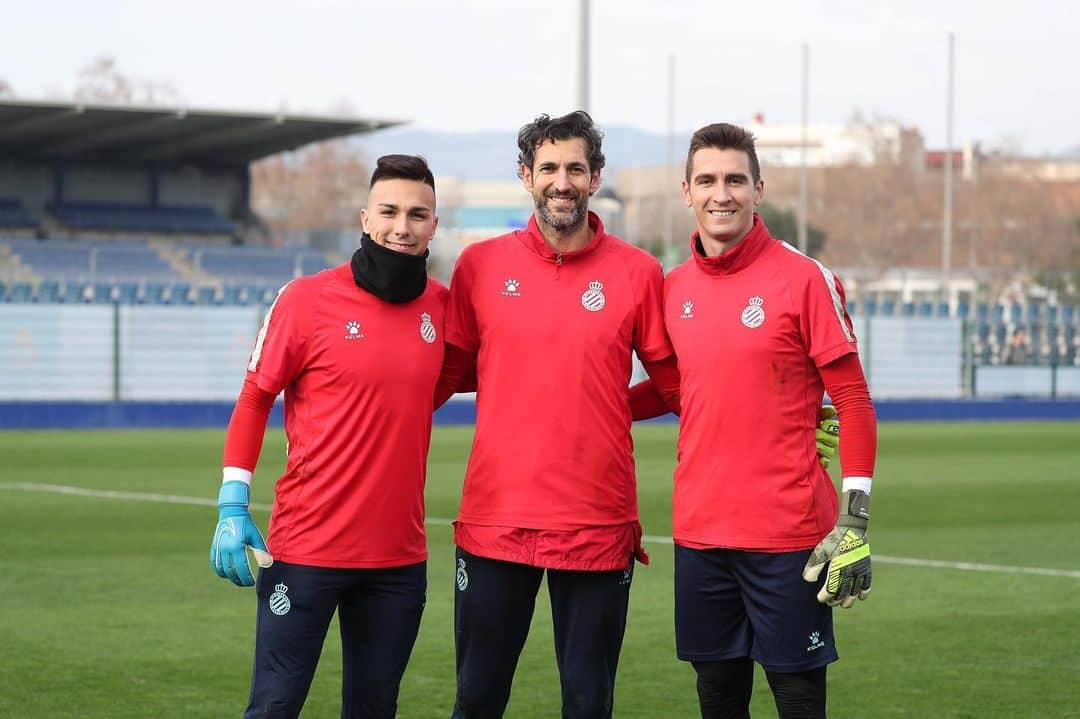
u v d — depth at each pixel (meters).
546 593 10.07
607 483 5.40
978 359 32.81
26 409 26.77
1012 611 9.47
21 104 37.84
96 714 6.76
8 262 41.56
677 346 5.45
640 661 7.97
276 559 5.29
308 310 5.26
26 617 9.05
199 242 47.34
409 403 5.29
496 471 5.41
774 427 5.29
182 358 28.09
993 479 18.50
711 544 5.34
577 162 5.32
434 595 9.96
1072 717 6.80
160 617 9.08
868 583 5.16
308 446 5.25
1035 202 78.75
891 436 26.53
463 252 5.63
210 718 6.71
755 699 7.24
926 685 7.43
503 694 5.57
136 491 16.25
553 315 5.39
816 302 5.27
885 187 78.06
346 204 95.25
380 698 5.37
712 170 5.32
